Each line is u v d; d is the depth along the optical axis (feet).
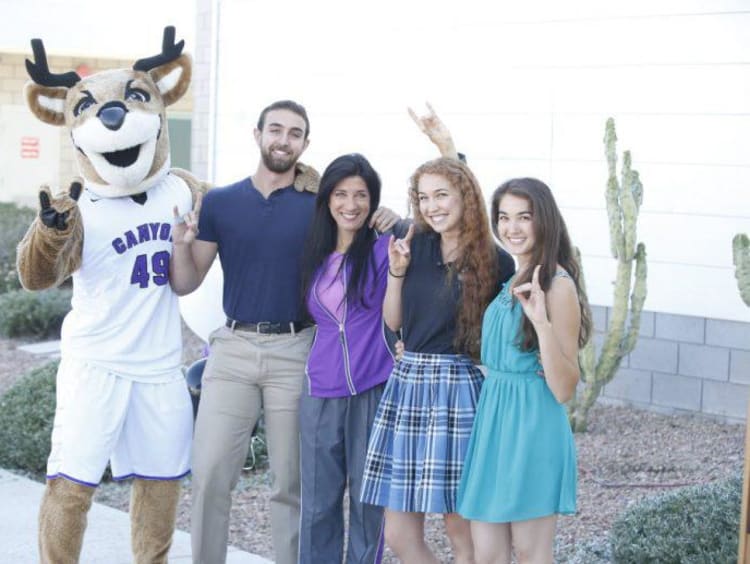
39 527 15.84
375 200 15.26
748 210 25.34
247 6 35.37
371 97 31.89
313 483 15.57
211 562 16.03
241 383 15.90
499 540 13.64
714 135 25.67
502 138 29.09
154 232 15.81
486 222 14.19
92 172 15.64
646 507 17.10
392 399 14.52
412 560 14.62
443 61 30.17
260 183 16.01
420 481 13.98
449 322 14.14
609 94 27.14
